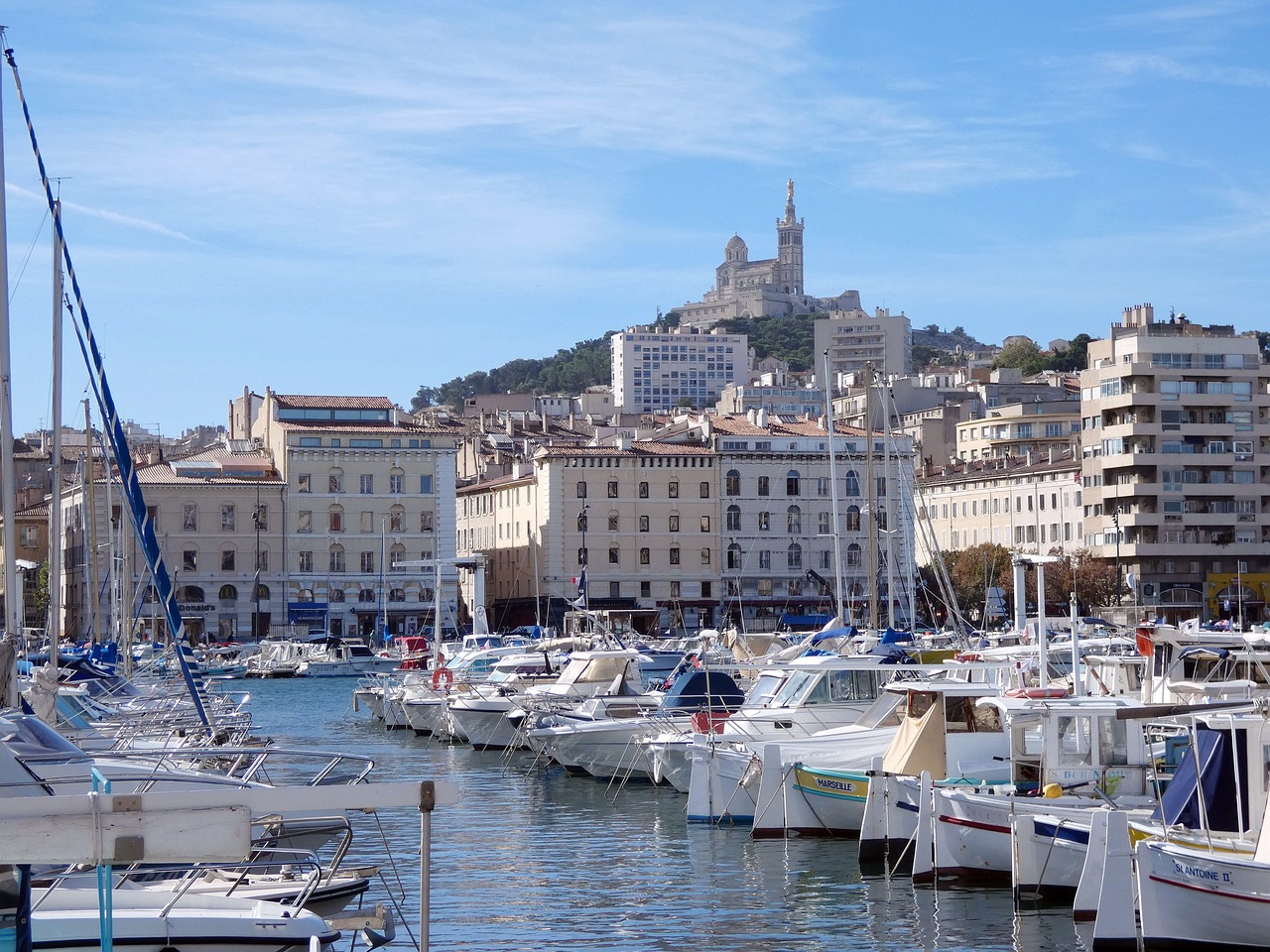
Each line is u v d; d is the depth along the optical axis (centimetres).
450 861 3719
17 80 3525
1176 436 15300
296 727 8150
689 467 16062
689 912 3080
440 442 16112
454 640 14550
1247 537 15388
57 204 3703
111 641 8494
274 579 15650
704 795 4225
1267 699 2862
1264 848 2595
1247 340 15600
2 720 2309
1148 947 2616
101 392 3709
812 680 4609
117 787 2322
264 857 2470
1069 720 3269
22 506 18238
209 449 16912
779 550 16075
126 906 1978
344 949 2622
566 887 3362
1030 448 19750
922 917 2972
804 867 3519
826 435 16212
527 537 16588
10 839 1212
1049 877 3047
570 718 5834
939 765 3575
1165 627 3819
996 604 10069
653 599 15975
